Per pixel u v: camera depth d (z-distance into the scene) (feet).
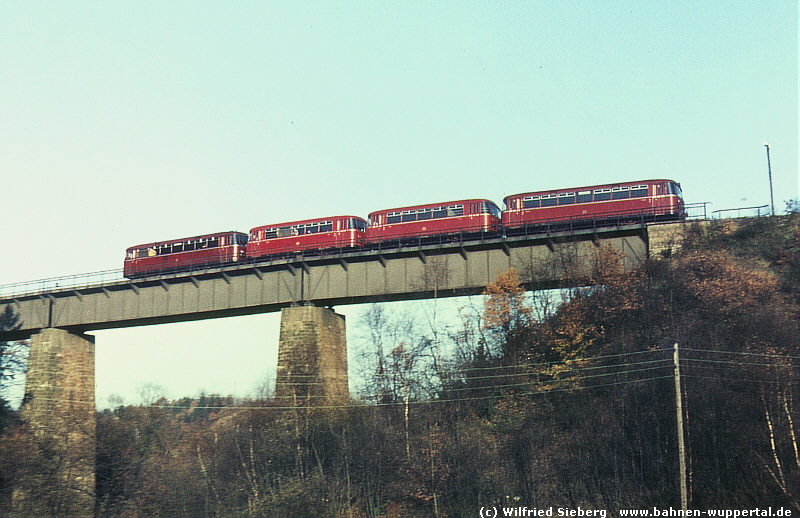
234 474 217.36
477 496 184.03
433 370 230.07
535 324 228.43
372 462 204.95
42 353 275.18
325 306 248.93
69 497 217.56
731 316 187.32
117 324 275.39
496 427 203.10
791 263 201.87
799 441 156.15
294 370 234.38
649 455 173.06
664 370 179.42
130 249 287.89
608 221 227.40
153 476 225.35
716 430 166.09
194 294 258.57
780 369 164.96
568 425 194.90
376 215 252.01
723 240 216.33
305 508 191.31
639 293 207.41
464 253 230.89
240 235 272.10
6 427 256.11
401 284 234.38
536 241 225.35
